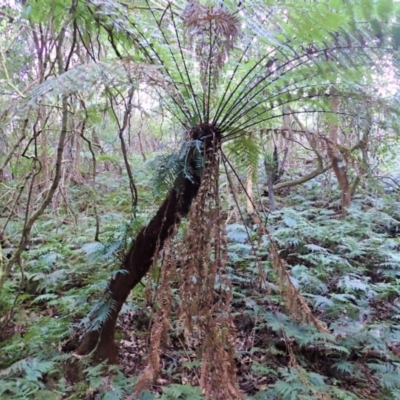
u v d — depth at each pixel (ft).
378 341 7.82
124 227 6.82
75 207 13.91
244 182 10.09
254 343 7.91
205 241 4.99
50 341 6.97
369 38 5.26
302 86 6.19
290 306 5.71
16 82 10.25
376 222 13.29
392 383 6.79
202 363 4.84
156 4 6.51
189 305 4.88
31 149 10.82
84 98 7.22
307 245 10.92
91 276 8.92
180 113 6.24
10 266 7.14
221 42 4.70
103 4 5.72
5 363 6.50
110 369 6.23
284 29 5.53
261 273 6.44
